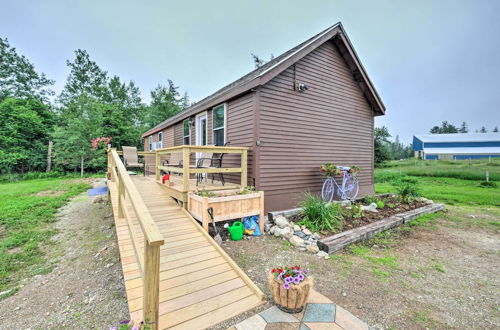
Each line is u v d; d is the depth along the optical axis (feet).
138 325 5.18
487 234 14.23
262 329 6.00
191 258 9.05
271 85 16.07
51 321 6.73
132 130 62.44
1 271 9.71
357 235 12.55
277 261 10.27
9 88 61.05
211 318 6.35
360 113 23.08
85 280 9.02
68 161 44.62
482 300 7.63
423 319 6.63
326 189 19.65
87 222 16.34
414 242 12.88
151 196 15.24
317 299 7.42
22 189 28.43
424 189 31.78
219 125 19.89
